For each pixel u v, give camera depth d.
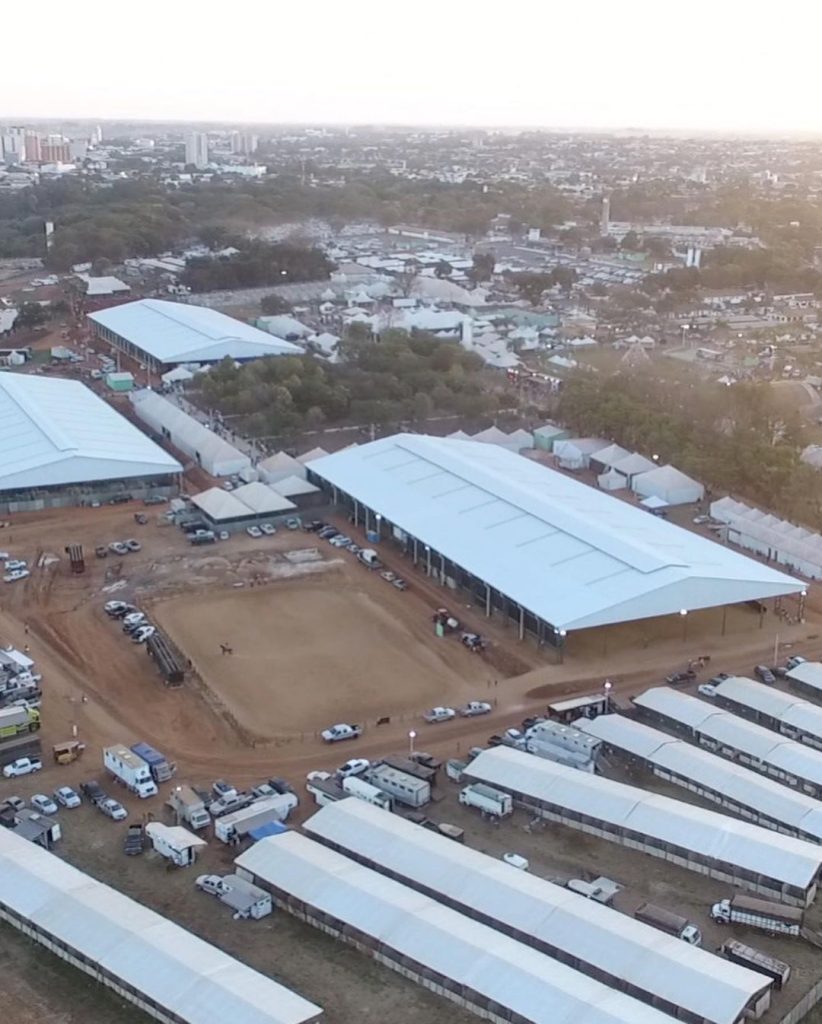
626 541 99.31
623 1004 50.00
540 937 55.72
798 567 115.25
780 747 76.12
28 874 59.47
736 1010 49.97
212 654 92.25
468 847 64.56
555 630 89.94
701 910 60.91
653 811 66.94
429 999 53.12
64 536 118.81
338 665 91.00
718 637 98.19
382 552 115.25
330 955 56.34
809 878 60.72
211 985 50.94
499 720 82.81
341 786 72.19
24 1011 51.97
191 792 69.69
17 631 95.44
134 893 61.28
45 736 78.56
